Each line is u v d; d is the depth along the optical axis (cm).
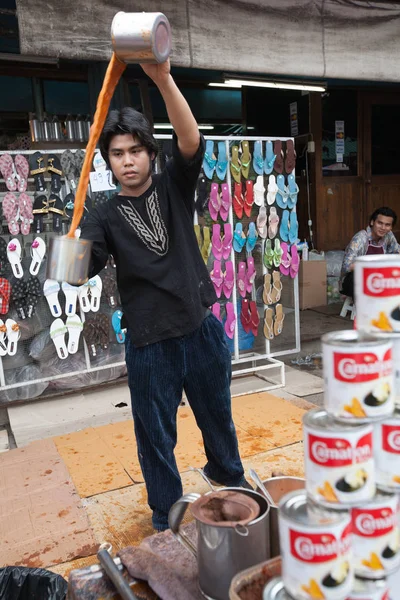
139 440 211
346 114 713
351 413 92
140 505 246
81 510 241
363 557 94
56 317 353
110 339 374
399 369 99
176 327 197
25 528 229
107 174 344
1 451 318
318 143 696
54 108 535
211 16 347
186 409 354
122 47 123
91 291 356
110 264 362
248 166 369
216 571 114
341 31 394
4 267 337
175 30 338
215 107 641
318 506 93
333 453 90
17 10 292
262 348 407
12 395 363
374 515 93
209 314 211
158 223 193
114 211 193
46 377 358
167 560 134
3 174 328
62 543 217
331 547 87
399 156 756
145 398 203
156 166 349
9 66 499
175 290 195
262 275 392
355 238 462
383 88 717
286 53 377
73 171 343
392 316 95
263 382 409
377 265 95
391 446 95
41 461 290
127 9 319
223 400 215
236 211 370
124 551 135
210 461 232
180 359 203
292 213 391
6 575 167
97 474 274
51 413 361
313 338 518
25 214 335
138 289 197
